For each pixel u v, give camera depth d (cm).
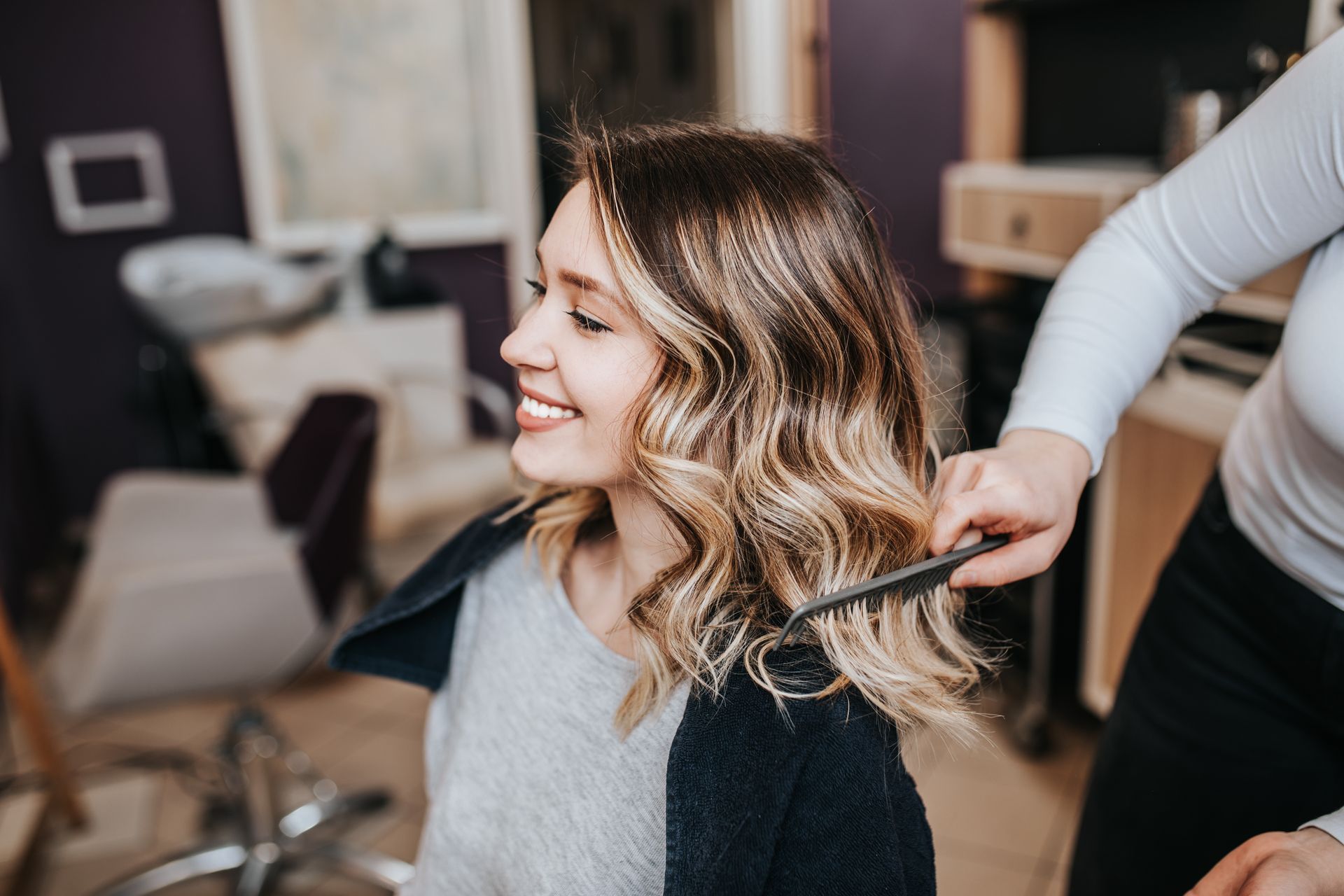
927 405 74
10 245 314
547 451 71
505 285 379
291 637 177
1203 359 176
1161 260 86
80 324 340
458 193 364
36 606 295
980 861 186
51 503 334
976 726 68
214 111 337
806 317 64
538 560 84
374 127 350
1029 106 269
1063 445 80
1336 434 74
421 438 324
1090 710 215
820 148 71
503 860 77
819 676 64
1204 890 64
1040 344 89
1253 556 89
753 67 339
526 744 77
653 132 71
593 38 502
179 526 224
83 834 199
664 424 65
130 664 168
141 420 349
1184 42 220
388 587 300
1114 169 224
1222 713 93
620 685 74
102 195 333
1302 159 74
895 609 67
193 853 184
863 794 60
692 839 61
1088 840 107
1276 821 91
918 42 328
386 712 243
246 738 182
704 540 66
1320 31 157
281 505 223
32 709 189
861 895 59
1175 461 191
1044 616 206
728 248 63
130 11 322
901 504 66
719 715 63
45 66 319
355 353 301
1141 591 201
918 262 344
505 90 357
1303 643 85
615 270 64
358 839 199
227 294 277
